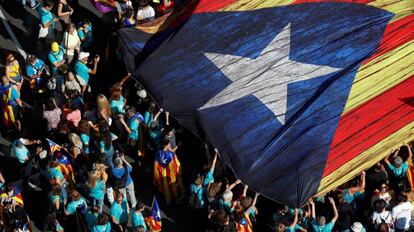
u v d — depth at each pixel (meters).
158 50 20.28
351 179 18.67
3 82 20.73
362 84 19.27
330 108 19.02
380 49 19.75
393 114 18.83
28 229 18.59
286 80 19.64
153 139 20.17
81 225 18.67
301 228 18.73
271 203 20.11
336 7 20.69
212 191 18.75
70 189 19.42
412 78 19.27
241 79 19.73
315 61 19.84
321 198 19.28
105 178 19.09
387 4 20.66
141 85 20.02
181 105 19.59
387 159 19.69
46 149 20.86
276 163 18.44
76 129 20.20
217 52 20.17
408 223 18.97
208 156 19.41
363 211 19.70
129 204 19.86
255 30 20.47
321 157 18.38
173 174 19.70
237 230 18.34
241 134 18.94
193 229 19.83
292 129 18.81
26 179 19.80
